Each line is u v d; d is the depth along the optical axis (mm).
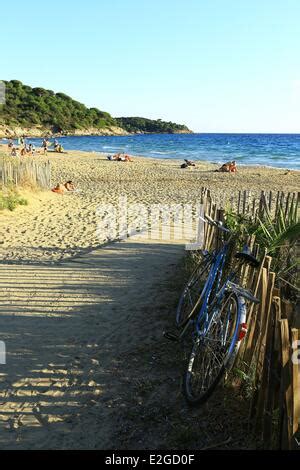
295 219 6211
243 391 3781
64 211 13977
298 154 59750
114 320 5652
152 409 3791
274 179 26516
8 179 15641
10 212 12977
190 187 21703
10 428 3627
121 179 24953
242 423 3514
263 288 3592
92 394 4047
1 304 6219
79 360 4652
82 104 171875
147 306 6062
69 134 148000
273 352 3184
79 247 9461
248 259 4023
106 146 80125
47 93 160250
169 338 4922
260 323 3594
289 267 5340
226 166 30969
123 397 3980
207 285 4965
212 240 6629
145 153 59062
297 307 3656
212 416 3631
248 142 108000
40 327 5477
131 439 3457
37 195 16016
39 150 50312
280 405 3023
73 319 5707
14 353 4812
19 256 8695
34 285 7000
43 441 3477
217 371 3746
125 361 4598
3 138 116000
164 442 3404
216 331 4027
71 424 3658
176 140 120250
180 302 5492
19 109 144125
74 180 23781
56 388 4160
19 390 4141
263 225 6102
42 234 10703
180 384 4137
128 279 7262
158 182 23766
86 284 7043
